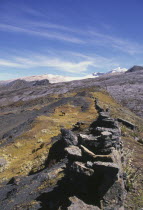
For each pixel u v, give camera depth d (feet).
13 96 514.68
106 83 447.42
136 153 57.62
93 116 136.26
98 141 41.57
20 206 40.91
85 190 31.99
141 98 301.63
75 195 32.45
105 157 33.71
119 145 41.70
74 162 35.09
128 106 273.54
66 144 65.62
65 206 29.48
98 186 31.14
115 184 29.58
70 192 35.58
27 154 92.17
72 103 188.75
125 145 64.44
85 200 30.66
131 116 178.50
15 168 77.77
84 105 175.32
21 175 67.77
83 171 32.81
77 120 130.52
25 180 57.11
